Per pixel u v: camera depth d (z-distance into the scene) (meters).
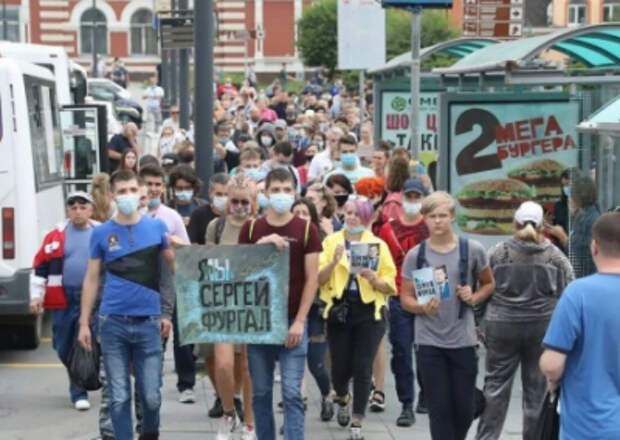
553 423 9.30
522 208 12.50
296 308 12.09
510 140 19.00
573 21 57.09
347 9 28.48
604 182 16.94
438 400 11.86
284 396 11.97
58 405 16.02
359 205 13.64
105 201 15.30
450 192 19.14
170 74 54.91
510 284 12.45
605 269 8.71
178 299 12.03
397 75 29.67
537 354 12.55
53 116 20.48
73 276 14.67
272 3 99.31
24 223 17.89
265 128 31.39
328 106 55.44
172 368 17.58
